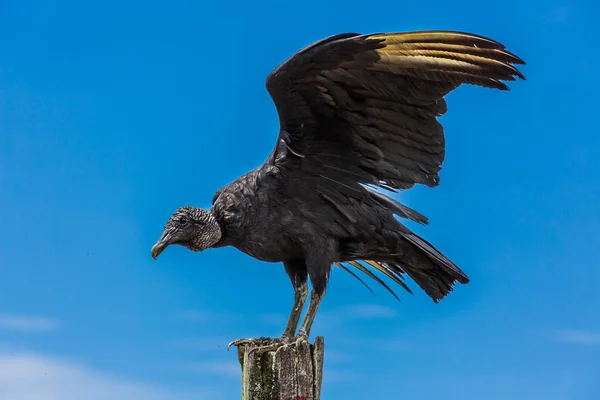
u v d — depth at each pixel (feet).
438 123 25.05
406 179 26.09
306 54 23.22
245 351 22.35
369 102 24.73
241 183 25.88
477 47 22.35
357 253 26.53
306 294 26.32
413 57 23.09
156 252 25.21
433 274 27.84
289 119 24.99
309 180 25.50
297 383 21.91
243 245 26.17
